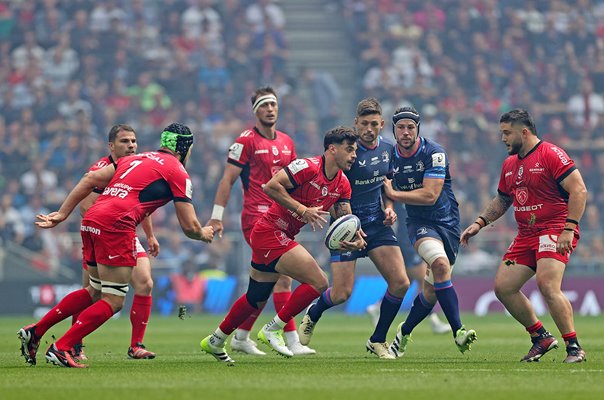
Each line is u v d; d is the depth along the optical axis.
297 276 38.38
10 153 111.62
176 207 35.75
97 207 35.22
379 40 130.50
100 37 125.06
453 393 26.83
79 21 125.69
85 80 121.06
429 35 130.88
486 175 115.06
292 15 137.50
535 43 134.62
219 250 97.88
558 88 130.12
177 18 129.38
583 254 102.62
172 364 37.03
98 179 36.66
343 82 132.25
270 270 38.53
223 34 129.12
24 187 107.81
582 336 59.47
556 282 36.88
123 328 72.94
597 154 121.81
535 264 37.81
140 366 35.88
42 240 99.00
